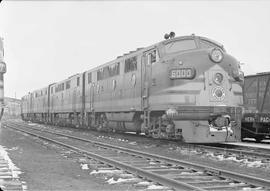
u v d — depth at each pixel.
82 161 11.18
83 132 26.22
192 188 6.87
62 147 15.45
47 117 43.44
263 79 19.06
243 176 7.79
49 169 9.88
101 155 12.59
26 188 7.45
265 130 19.11
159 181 7.77
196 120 14.34
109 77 22.27
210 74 14.56
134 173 8.77
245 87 20.23
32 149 14.79
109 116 22.55
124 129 21.14
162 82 15.28
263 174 9.12
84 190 7.30
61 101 36.16
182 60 14.62
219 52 14.76
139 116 18.86
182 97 14.43
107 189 7.38
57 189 7.39
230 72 14.95
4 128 33.41
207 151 13.41
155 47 16.19
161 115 16.17
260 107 19.09
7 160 10.82
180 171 9.17
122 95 19.88
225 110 14.45
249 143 18.89
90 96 26.47
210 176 8.45
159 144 16.38
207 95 14.46
